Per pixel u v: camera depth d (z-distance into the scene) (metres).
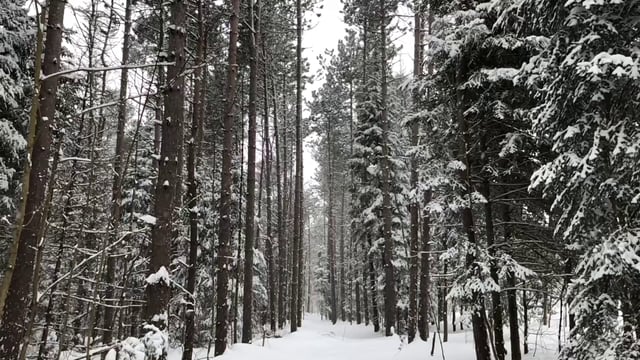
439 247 18.91
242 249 22.52
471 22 8.84
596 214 5.85
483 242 11.28
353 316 47.50
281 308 28.19
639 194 5.21
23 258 6.80
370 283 26.30
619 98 5.60
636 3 5.43
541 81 6.86
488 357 8.87
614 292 5.71
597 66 5.20
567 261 9.11
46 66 7.40
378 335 24.28
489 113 9.55
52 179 3.60
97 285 3.99
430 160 10.50
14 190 11.12
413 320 16.38
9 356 6.55
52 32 7.50
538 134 6.88
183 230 16.52
